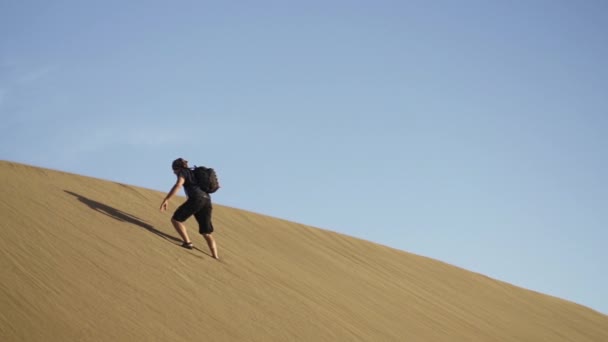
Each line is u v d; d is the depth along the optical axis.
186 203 8.67
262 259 9.70
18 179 9.02
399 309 10.14
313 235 12.94
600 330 15.20
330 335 7.56
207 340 6.24
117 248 7.71
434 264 15.05
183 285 7.37
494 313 12.76
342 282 10.35
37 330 5.32
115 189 10.37
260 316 7.32
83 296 6.18
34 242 6.97
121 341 5.64
